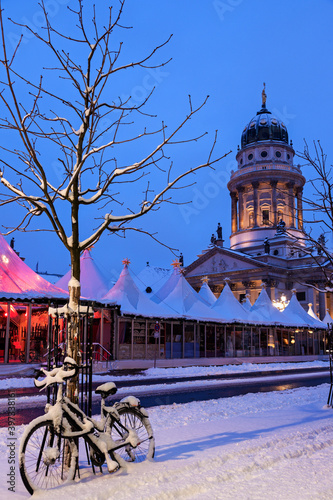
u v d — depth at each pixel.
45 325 29.73
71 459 5.85
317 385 21.83
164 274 82.62
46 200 6.84
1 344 28.27
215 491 5.54
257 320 44.34
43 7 7.05
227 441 8.07
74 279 6.93
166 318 33.12
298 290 83.69
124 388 19.53
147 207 7.49
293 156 104.69
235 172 104.50
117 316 30.30
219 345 40.09
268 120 106.12
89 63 7.25
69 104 7.38
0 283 23.91
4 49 6.33
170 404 15.14
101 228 7.25
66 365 6.22
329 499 5.27
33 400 15.44
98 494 5.19
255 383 23.67
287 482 5.88
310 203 14.88
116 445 6.19
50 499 5.05
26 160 7.38
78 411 6.03
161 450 7.37
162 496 5.24
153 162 7.68
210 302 47.41
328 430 9.43
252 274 84.00
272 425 9.82
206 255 91.50
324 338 57.06
